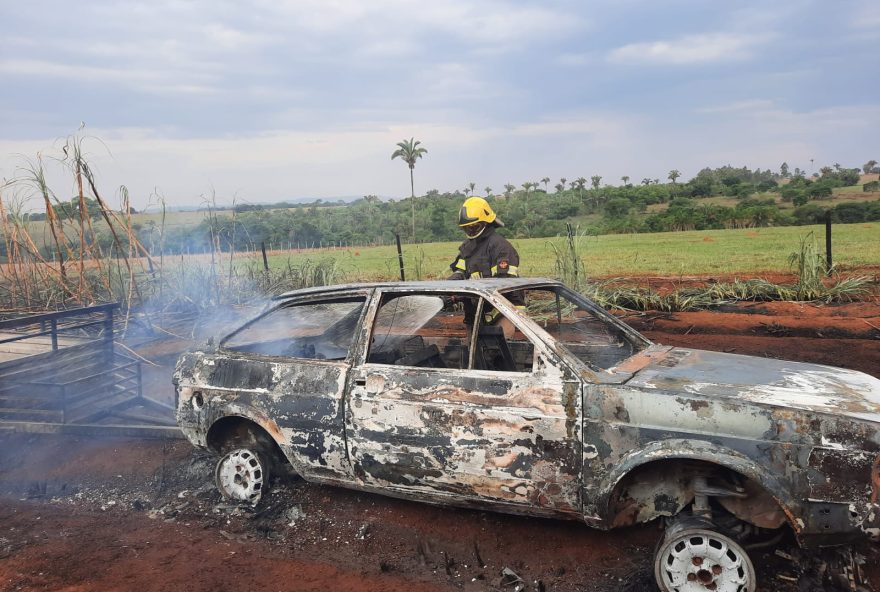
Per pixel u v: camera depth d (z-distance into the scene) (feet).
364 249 115.75
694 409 10.31
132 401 20.93
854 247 68.13
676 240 97.45
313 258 69.72
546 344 11.71
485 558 12.23
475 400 11.84
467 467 11.87
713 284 44.21
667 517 11.31
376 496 14.97
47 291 30.96
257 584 11.59
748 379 11.31
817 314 33.14
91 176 29.94
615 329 14.78
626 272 58.08
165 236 39.83
